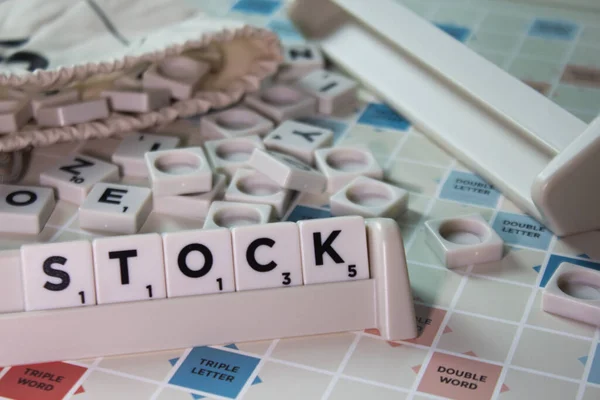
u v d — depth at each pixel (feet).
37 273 2.03
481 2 3.48
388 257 2.10
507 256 2.48
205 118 3.10
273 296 2.10
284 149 2.93
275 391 2.00
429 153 3.01
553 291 2.24
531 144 2.68
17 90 2.89
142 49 2.93
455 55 3.05
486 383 2.03
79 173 2.74
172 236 2.07
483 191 2.79
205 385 2.02
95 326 2.06
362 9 3.44
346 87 3.32
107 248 2.04
